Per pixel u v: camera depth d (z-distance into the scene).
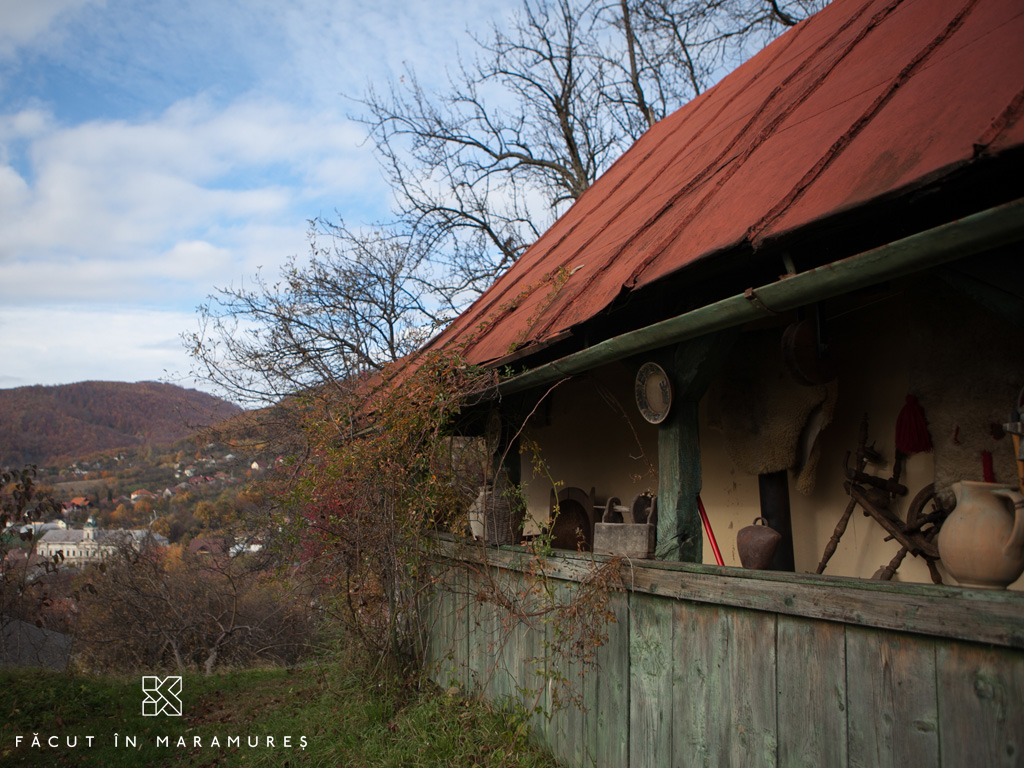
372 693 5.89
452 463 5.89
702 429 4.92
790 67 5.59
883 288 3.53
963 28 3.26
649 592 3.40
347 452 4.99
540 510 7.43
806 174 2.89
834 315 3.93
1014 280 2.15
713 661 3.06
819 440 4.00
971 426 3.03
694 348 3.36
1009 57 2.51
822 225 2.47
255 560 13.90
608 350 3.34
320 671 7.42
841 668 2.49
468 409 6.05
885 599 2.31
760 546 3.23
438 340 7.70
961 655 2.13
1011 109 2.07
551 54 17.91
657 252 3.61
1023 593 1.97
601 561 3.75
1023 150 1.90
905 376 3.53
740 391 4.15
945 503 3.15
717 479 4.75
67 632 13.21
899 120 2.75
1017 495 2.27
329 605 6.79
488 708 5.00
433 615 6.20
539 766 4.16
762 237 2.67
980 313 3.03
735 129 5.20
